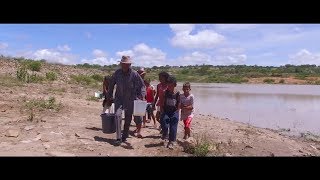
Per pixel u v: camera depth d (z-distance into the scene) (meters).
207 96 34.09
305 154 10.01
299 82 72.44
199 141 9.92
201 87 54.41
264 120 17.55
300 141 12.45
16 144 8.59
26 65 29.11
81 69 39.56
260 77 83.31
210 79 81.06
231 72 99.81
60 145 8.82
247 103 26.61
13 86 19.36
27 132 9.66
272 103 26.75
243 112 20.80
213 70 103.06
